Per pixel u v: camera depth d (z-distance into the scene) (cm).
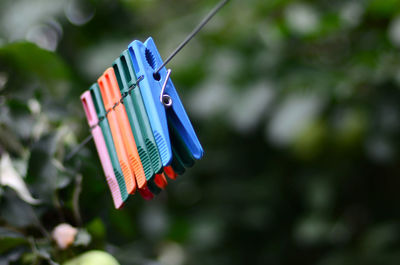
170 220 168
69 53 164
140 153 88
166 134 87
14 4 150
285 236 166
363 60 132
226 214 168
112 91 90
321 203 147
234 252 171
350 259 150
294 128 127
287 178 163
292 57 137
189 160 89
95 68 149
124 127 89
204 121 161
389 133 135
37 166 96
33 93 104
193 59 150
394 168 154
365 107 136
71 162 97
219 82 139
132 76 89
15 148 100
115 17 168
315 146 141
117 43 155
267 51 138
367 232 156
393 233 149
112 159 91
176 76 150
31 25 148
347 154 141
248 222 165
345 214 159
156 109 87
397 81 126
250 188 165
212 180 175
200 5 167
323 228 151
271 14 139
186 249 176
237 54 142
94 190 97
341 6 129
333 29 126
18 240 93
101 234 96
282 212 167
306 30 125
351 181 155
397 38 118
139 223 160
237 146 169
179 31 158
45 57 107
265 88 132
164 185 91
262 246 170
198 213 176
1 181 97
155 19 175
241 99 133
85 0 163
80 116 111
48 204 95
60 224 96
